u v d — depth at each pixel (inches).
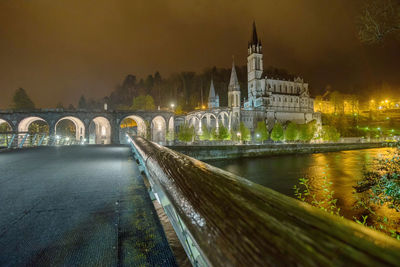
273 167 1389.0
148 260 72.6
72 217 112.6
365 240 19.1
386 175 247.0
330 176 1031.6
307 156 1963.6
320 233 21.0
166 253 77.4
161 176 69.6
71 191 164.2
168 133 2423.7
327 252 17.4
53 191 165.5
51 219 110.2
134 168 278.2
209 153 1635.1
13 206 131.5
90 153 501.0
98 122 2512.3
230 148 1740.9
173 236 82.4
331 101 4781.0
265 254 21.2
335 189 765.9
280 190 818.8
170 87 6117.1
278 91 3786.9
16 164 316.5
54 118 1919.3
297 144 2140.7
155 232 93.7
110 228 98.7
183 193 48.1
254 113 3255.4
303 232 21.9
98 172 247.8
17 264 71.3
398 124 4037.9
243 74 6171.3
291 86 3890.3
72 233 93.8
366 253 16.0
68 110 1975.9
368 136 3543.3
